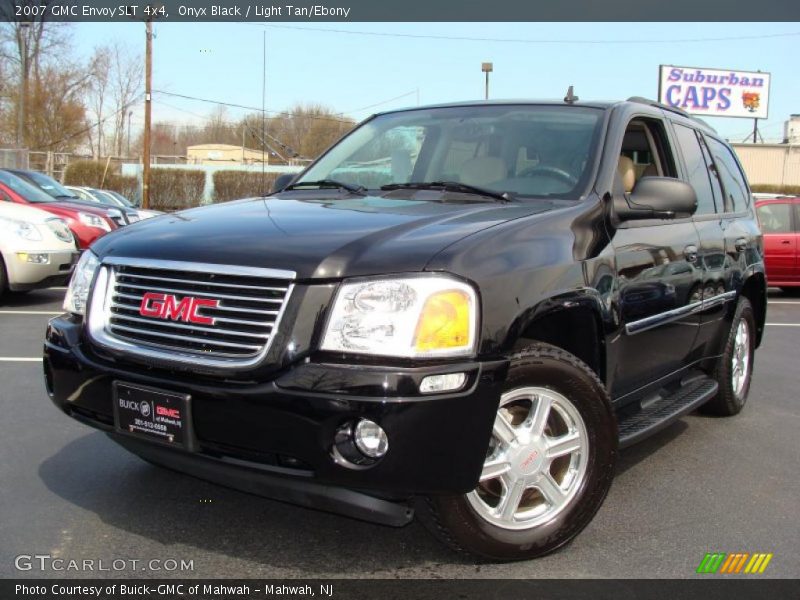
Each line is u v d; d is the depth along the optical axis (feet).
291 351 8.54
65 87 155.84
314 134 184.96
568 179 11.99
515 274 9.36
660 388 14.15
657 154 14.69
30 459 13.38
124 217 44.60
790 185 157.69
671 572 9.95
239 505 11.67
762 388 20.84
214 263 9.18
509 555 9.84
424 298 8.59
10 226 30.37
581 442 10.28
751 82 158.71
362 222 10.03
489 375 8.79
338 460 8.36
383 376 8.27
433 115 14.73
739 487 13.23
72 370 9.99
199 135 256.93
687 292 13.84
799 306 39.42
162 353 9.18
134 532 10.70
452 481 8.61
